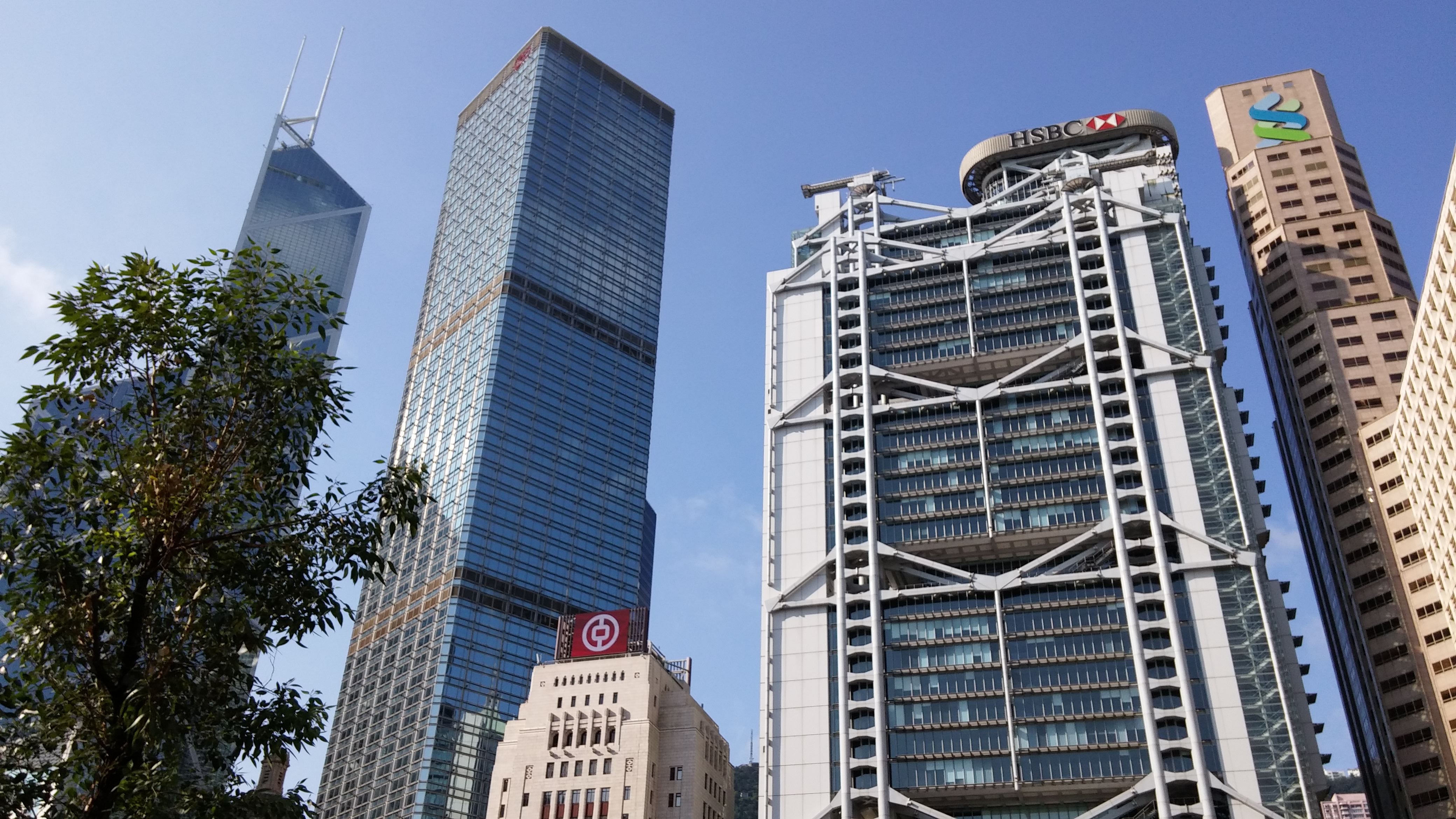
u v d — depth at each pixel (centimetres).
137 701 2878
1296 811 11706
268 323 3466
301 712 3288
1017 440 15350
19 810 2839
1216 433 14538
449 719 19875
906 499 15275
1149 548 14000
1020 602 14000
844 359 16825
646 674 14512
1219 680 12706
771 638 14462
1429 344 14012
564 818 13600
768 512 15588
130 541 3084
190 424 3266
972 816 12950
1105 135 19250
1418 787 16138
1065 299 16400
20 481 3075
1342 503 18462
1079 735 12812
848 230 18562
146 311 3250
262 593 3297
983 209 18075
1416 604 16988
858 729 13475
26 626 2986
